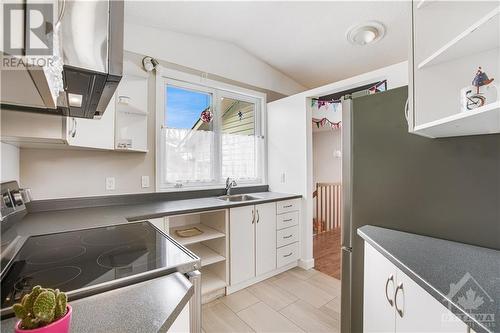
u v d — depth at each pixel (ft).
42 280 2.42
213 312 6.40
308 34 8.68
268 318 6.15
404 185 4.44
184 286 2.45
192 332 2.73
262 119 10.84
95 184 6.68
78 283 2.35
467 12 3.53
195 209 6.41
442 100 3.66
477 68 3.38
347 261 5.23
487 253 3.35
